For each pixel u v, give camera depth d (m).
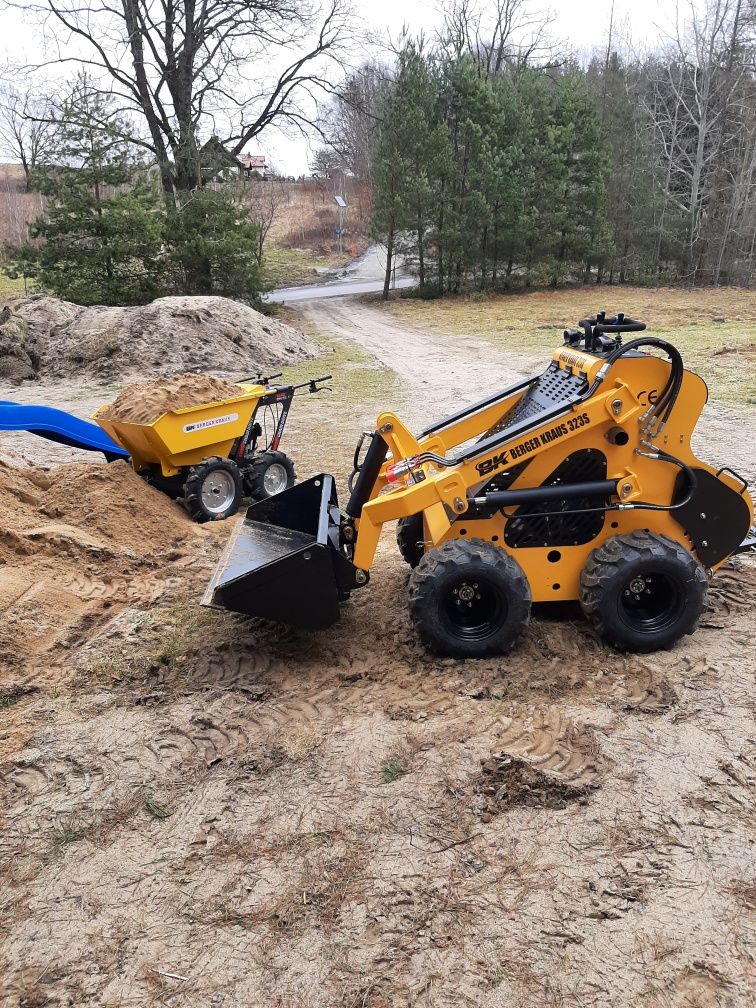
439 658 4.83
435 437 5.47
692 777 3.72
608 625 4.76
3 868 3.31
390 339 25.12
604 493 4.78
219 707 4.44
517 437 4.64
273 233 64.31
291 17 37.09
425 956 2.83
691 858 3.24
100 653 5.02
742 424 11.29
